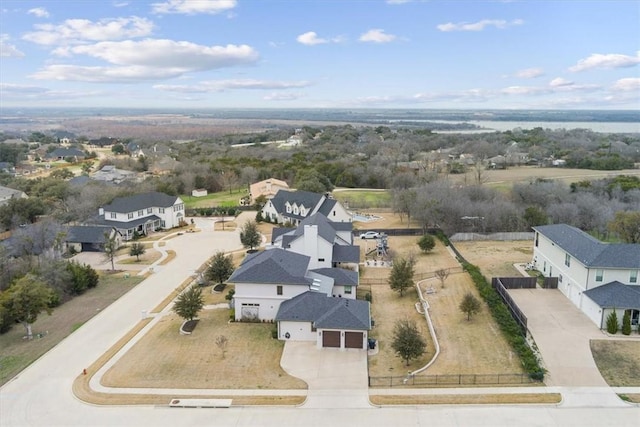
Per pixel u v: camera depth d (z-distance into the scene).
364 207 91.81
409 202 76.94
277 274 41.34
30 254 57.81
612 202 74.62
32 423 27.72
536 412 27.59
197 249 68.00
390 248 64.81
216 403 29.11
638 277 40.19
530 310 41.75
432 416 27.47
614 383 30.38
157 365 34.06
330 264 51.69
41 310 41.78
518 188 84.31
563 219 71.75
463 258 57.47
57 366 34.59
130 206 77.25
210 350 36.25
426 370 32.62
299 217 77.38
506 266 54.53
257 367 33.59
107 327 41.62
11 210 75.81
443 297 46.00
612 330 36.94
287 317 37.47
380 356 35.41
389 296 47.69
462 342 36.72
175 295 49.47
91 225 74.94
